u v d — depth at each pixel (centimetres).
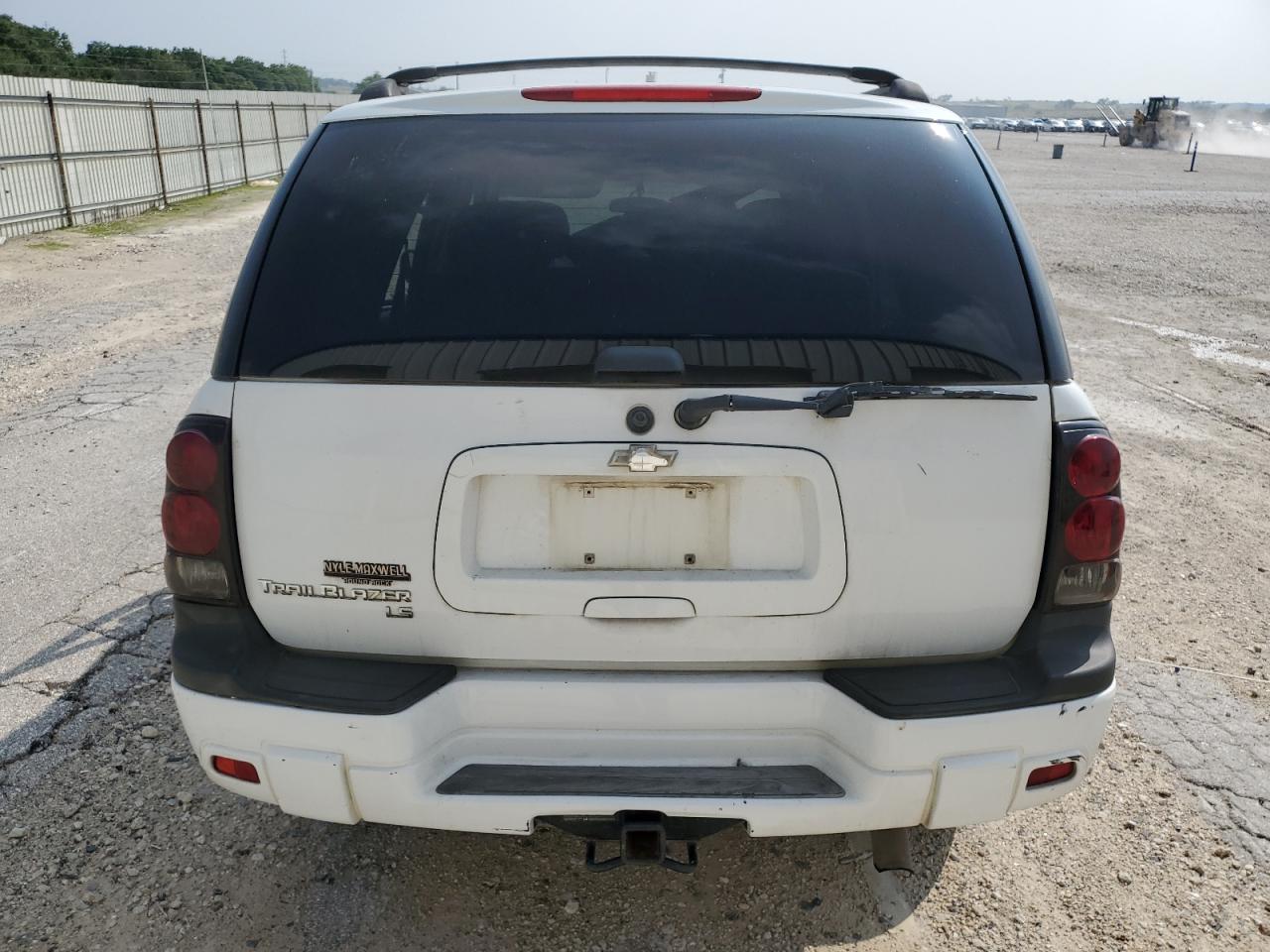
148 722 326
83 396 741
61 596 414
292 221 219
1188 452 657
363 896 254
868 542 202
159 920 244
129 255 1636
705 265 211
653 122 237
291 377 204
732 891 259
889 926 249
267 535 206
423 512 200
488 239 214
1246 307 1177
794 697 209
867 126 238
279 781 209
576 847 274
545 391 198
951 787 205
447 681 209
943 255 214
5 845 268
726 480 202
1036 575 209
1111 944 245
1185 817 293
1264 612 431
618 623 205
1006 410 203
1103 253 1599
